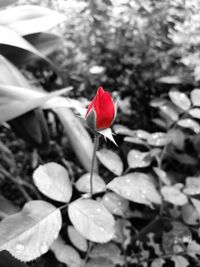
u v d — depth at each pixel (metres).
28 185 0.45
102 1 0.45
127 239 0.33
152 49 0.43
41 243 0.22
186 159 0.43
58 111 0.39
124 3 0.42
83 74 0.47
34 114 0.36
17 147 0.52
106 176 0.44
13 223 0.23
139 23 0.43
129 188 0.28
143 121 0.47
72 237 0.29
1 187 0.48
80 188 0.29
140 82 0.45
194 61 0.39
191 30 0.41
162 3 0.42
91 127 0.23
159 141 0.35
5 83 0.36
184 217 0.32
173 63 0.43
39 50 0.43
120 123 0.47
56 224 0.23
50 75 0.51
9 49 0.40
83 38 0.47
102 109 0.22
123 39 0.44
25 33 0.38
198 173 0.45
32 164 0.49
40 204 0.24
